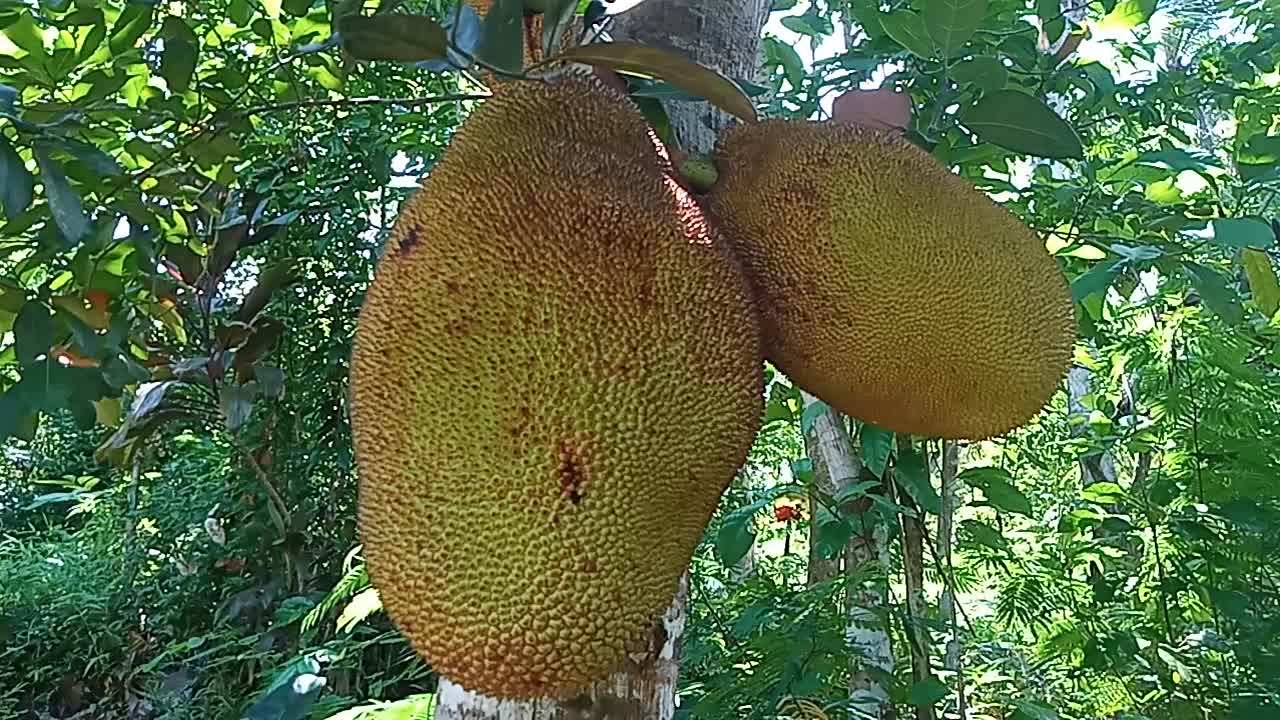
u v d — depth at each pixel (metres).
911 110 1.19
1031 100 1.11
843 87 1.69
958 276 0.94
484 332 0.73
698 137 1.02
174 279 2.07
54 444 5.01
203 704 2.74
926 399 0.97
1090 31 1.79
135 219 1.32
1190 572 1.67
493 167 0.80
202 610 3.12
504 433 0.71
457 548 0.70
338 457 2.70
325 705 1.69
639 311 0.76
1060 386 1.03
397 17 0.79
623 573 0.71
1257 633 1.51
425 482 0.71
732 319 0.81
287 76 1.71
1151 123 1.79
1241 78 1.89
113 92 1.27
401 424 0.74
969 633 1.84
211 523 3.08
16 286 1.24
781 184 0.95
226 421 2.26
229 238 2.17
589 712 0.83
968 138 1.52
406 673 2.13
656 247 0.79
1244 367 1.75
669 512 0.75
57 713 3.41
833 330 0.94
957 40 1.17
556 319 0.74
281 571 2.81
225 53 1.69
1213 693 1.61
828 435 1.68
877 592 1.63
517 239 0.76
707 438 0.77
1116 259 1.40
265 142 2.44
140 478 3.69
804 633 1.46
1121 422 2.45
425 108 2.41
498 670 0.69
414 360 0.74
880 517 1.64
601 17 0.99
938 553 1.73
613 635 0.71
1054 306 1.00
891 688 1.52
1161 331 1.90
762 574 2.51
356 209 2.63
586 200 0.78
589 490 0.70
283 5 1.38
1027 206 1.66
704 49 1.01
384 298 0.79
